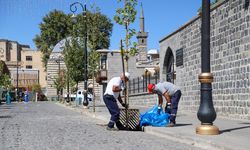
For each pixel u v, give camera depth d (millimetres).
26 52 126938
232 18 17422
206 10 11281
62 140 11008
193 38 22219
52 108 37406
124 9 17938
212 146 9641
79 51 41094
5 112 28234
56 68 78500
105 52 51750
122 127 14227
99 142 10617
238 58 16906
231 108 17656
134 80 38750
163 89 13953
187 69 23266
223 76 18438
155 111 14336
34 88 91188
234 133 11562
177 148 9672
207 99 11297
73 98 60938
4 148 9406
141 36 65438
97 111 27359
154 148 9570
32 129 14414
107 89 14250
